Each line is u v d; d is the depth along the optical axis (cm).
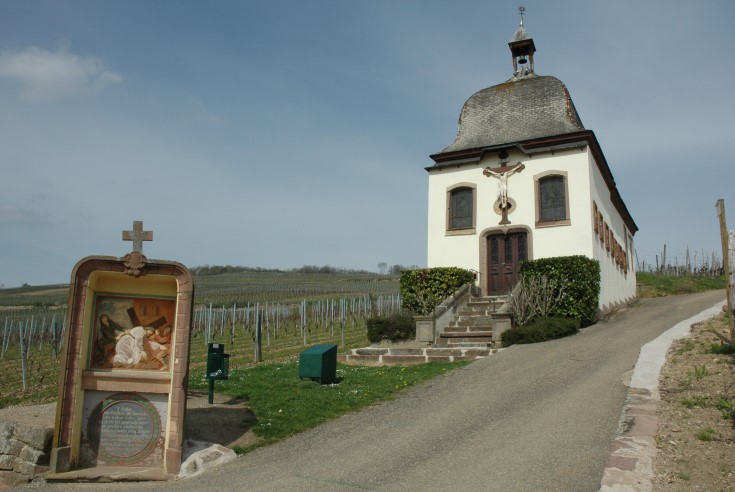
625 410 836
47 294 7156
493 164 2211
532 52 2558
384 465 703
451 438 798
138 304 781
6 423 758
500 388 1077
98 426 752
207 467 730
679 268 5550
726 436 699
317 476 676
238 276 10012
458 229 2222
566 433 771
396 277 9275
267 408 963
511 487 600
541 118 2291
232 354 2092
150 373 758
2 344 2683
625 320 1938
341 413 973
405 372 1323
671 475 603
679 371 1020
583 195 2031
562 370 1179
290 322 3638
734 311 1138
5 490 684
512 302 1755
